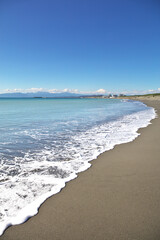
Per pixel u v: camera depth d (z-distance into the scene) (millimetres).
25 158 6066
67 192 3738
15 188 3916
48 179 4398
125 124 13758
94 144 7906
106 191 3764
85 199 3457
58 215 2975
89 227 2684
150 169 4938
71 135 9930
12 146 7633
